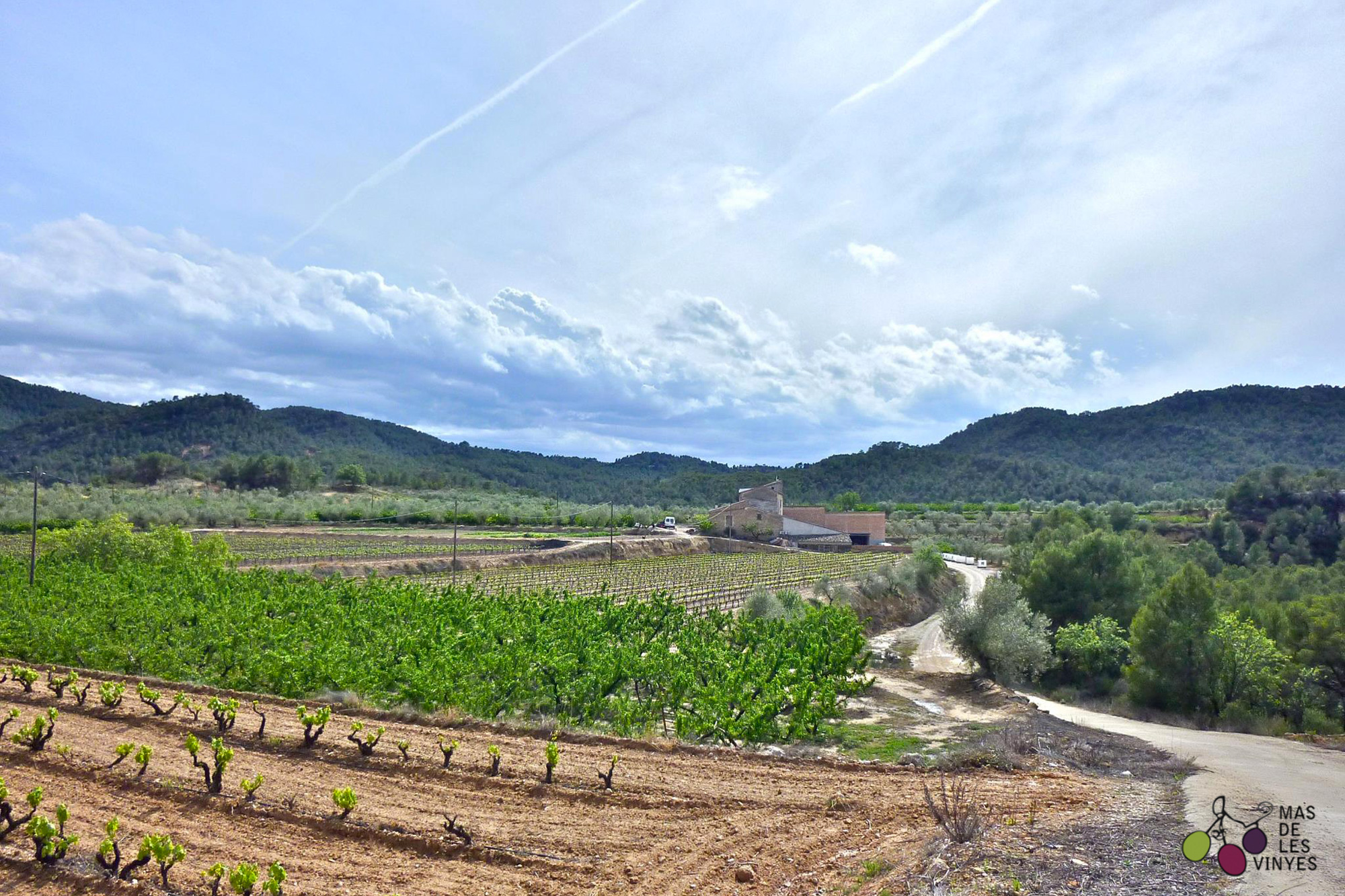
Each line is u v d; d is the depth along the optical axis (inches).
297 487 6279.5
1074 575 1990.7
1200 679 1373.0
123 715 681.0
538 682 930.7
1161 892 317.4
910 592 2805.1
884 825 456.8
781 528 4805.6
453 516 4340.6
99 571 1670.8
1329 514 3998.5
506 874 396.2
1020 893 319.0
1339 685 1513.3
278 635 1037.2
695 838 441.7
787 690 976.3
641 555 3722.9
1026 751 645.3
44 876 380.5
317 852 417.4
